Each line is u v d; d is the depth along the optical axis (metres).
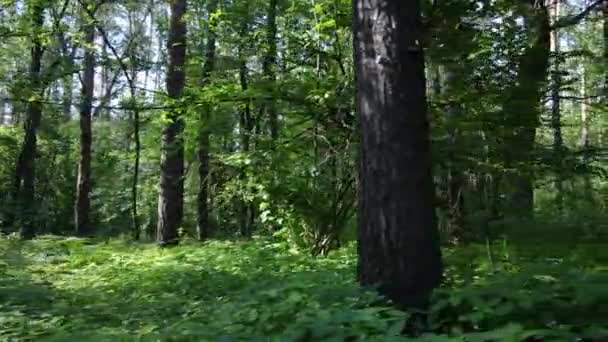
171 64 14.78
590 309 3.50
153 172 27.50
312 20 10.45
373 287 4.60
